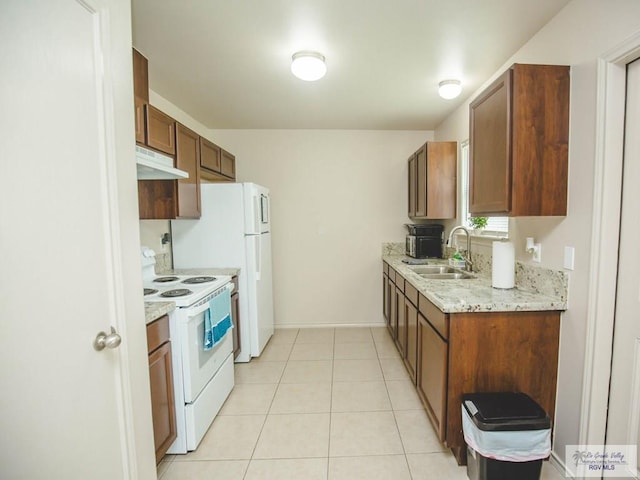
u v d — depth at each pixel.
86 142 0.90
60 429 0.80
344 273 3.75
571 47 1.49
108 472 0.97
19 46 0.70
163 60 2.03
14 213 0.70
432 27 1.69
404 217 3.70
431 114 3.12
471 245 2.67
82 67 0.88
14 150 0.70
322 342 3.29
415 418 2.00
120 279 1.04
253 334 2.86
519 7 1.52
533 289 1.78
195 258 2.82
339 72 2.21
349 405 2.15
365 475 1.55
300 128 3.60
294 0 1.47
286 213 3.71
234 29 1.70
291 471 1.59
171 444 1.68
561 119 1.50
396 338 2.93
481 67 2.14
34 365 0.74
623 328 1.33
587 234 1.41
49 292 0.78
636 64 1.26
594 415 1.40
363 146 3.66
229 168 3.36
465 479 1.51
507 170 1.53
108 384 0.98
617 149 1.31
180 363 1.72
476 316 1.55
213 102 2.78
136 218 1.15
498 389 1.58
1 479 0.68
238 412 2.10
